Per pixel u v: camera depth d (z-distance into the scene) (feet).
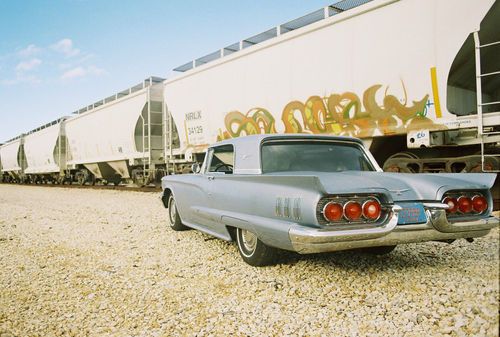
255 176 11.32
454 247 13.98
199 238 17.71
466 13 18.83
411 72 20.90
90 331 8.38
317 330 8.04
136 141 51.37
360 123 23.50
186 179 17.17
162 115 49.75
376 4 22.24
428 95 20.38
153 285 11.27
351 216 9.18
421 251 13.61
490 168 18.99
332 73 24.76
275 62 28.81
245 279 11.39
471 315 8.09
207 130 36.45
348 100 23.93
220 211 13.64
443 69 19.67
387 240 9.77
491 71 21.66
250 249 12.66
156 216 25.89
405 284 10.39
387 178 11.00
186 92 39.34
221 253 14.71
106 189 57.82
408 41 20.97
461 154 21.80
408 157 22.90
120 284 11.42
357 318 8.48
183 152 40.68
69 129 74.84
